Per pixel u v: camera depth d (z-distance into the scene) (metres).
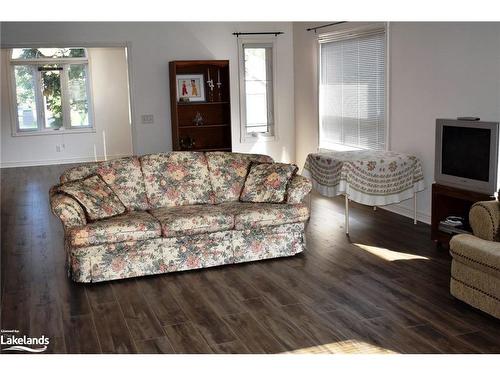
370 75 7.19
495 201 4.31
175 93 8.32
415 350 3.38
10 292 4.48
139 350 3.46
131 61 8.35
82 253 4.59
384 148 7.01
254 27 8.80
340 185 5.76
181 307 4.12
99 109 12.11
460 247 3.91
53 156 11.88
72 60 11.83
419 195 6.39
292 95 9.17
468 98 5.54
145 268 4.76
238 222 4.98
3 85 11.37
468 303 3.92
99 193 4.94
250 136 9.05
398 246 5.47
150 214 5.05
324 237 5.84
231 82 8.80
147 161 5.41
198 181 5.48
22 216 7.10
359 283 4.52
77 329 3.79
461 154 4.98
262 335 3.63
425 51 6.09
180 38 8.51
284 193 5.30
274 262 5.09
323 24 8.06
